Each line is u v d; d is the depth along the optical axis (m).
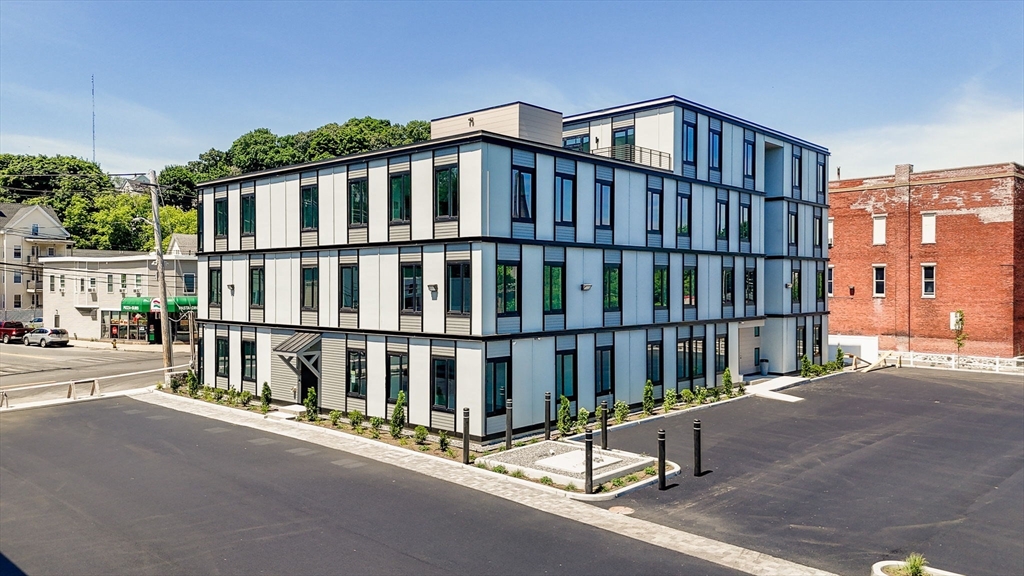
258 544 14.43
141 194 96.69
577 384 26.31
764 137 37.28
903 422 26.91
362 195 26.47
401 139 95.56
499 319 23.31
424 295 24.41
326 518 15.95
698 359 32.62
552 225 25.30
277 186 30.00
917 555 13.84
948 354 46.06
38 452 22.03
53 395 33.62
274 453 21.84
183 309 55.47
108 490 18.12
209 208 33.56
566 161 25.89
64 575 12.99
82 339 61.25
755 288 36.44
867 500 17.53
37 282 79.44
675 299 31.20
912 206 48.31
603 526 15.55
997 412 28.98
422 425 24.31
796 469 20.27
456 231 23.34
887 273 49.50
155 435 24.38
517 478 18.98
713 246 33.53
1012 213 44.09
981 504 17.28
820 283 42.62
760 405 30.48
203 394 32.19
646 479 18.83
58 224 82.62
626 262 28.61
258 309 31.08
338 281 27.41
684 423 26.66
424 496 17.56
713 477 19.39
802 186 40.78
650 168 29.39
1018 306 44.81
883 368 42.94
